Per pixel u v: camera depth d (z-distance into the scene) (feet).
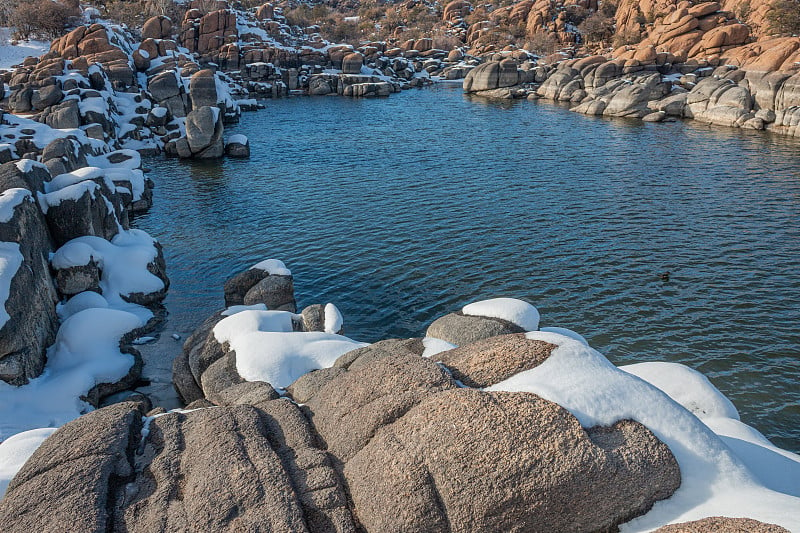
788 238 91.76
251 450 25.62
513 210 108.27
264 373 46.44
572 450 23.00
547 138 177.17
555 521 22.52
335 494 23.62
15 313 52.08
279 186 130.00
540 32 362.74
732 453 25.61
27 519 22.13
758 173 130.52
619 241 91.91
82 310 64.28
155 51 247.91
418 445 23.57
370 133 190.70
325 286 79.61
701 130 186.80
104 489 23.71
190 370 54.70
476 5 463.42
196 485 23.67
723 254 86.17
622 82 234.99
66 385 52.90
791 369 58.13
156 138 173.47
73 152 112.88
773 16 239.91
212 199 121.60
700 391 39.40
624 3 345.51
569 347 29.43
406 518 21.86
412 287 78.54
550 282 78.38
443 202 114.42
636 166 139.33
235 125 208.44
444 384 27.68
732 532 19.93
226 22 301.43
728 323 66.95
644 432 24.84
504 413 24.06
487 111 235.20
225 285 74.54
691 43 254.47
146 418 29.30
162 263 83.87
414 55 376.27
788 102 182.50
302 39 351.46
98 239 77.20
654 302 72.02
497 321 46.65
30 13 238.27
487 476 22.29
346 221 105.40
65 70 180.86
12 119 138.92
